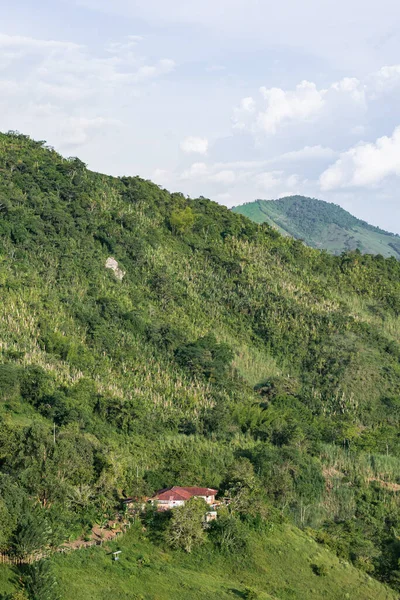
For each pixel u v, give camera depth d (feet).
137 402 465.88
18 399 440.86
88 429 420.36
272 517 356.79
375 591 329.72
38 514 283.79
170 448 423.23
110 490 329.52
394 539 394.11
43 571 248.32
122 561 285.43
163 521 320.50
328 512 416.67
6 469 321.32
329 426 533.96
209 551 316.60
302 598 303.07
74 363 509.35
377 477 470.80
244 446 463.01
